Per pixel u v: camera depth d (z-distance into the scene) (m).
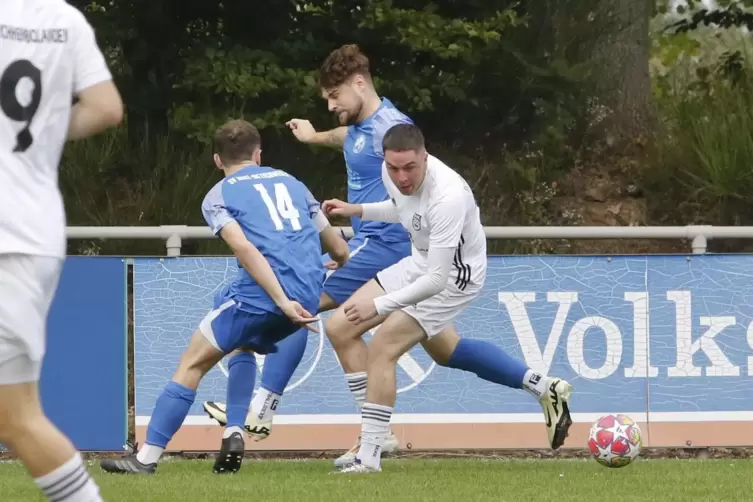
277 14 42.22
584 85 44.47
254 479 20.80
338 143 26.33
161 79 41.47
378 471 21.95
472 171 43.53
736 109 42.66
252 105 41.47
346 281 24.25
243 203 21.30
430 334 21.86
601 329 25.61
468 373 25.52
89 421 24.98
